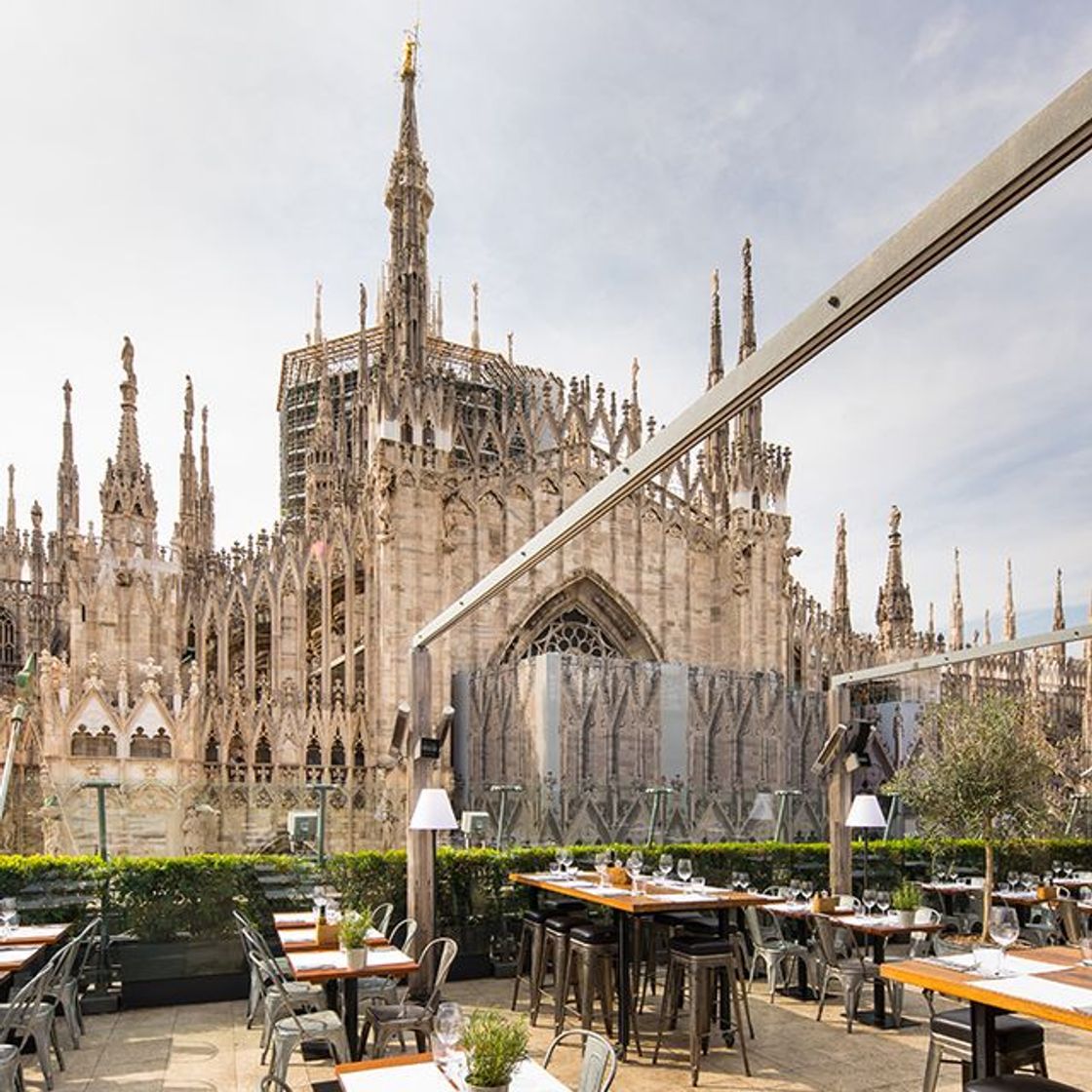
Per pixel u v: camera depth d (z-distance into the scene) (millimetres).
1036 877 21641
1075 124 4453
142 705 29938
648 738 30156
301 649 33688
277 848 30719
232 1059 12203
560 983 13406
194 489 45469
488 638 33094
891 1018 13984
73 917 14758
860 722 17266
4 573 50688
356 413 40906
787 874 19828
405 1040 12883
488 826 28609
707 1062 12258
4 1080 9125
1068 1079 11734
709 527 37844
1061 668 65125
